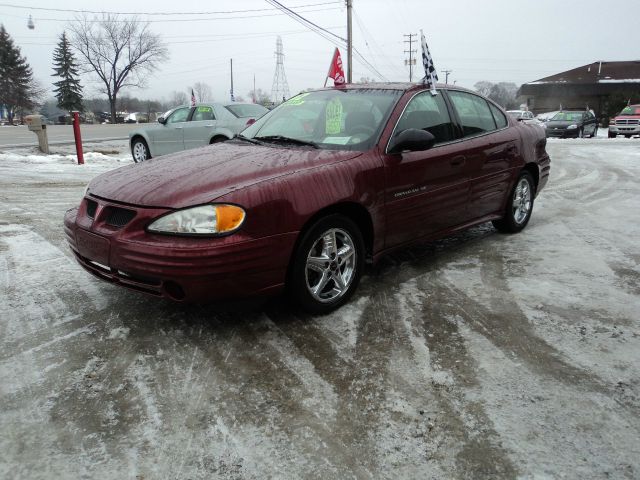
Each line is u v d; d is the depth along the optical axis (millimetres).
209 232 2803
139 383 2641
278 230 2998
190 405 2467
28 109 75375
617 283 4008
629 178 9438
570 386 2625
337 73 5887
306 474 2045
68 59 68125
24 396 2525
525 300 3680
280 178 3111
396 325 3291
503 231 5445
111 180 3393
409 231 3961
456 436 2260
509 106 86938
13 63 72562
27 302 3576
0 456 2123
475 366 2809
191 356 2904
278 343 3053
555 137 23297
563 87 51625
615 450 2174
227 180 3064
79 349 2963
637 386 2629
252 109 11445
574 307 3561
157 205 2893
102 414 2396
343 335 3156
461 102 4641
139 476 2027
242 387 2615
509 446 2197
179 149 11609
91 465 2082
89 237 3088
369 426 2324
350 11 32312
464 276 4160
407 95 4086
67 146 16047
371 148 3660
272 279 3057
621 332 3197
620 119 24484
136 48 67688
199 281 2803
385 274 4207
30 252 4672
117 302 3588
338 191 3291
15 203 6828
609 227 5777
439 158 4070
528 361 2861
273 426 2322
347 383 2654
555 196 7730
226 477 2027
